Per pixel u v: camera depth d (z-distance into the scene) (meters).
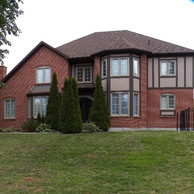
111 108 17.77
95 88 17.20
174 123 18.44
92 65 20.03
